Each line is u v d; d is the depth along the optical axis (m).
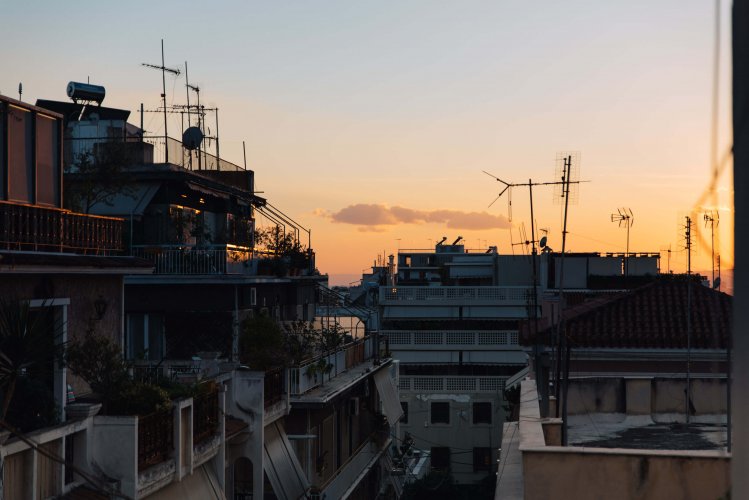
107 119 30.66
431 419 60.59
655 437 13.88
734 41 3.62
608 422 15.48
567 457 9.48
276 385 21.86
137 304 25.89
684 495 9.27
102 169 24.89
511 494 9.89
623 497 9.36
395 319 66.81
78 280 15.48
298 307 33.62
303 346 26.86
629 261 67.69
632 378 15.70
